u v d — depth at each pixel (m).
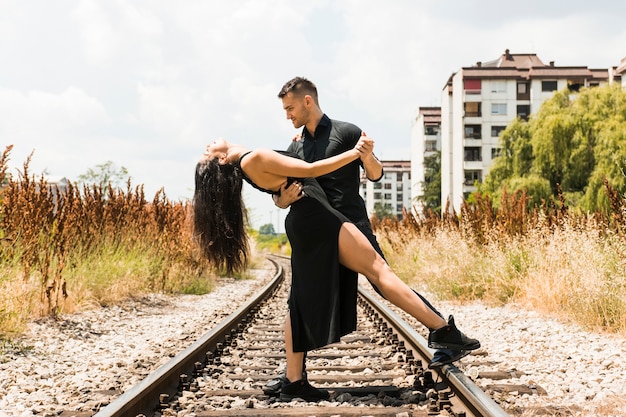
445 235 13.22
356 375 5.14
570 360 5.71
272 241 76.94
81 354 6.36
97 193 11.19
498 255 10.80
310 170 4.16
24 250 8.07
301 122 4.45
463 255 11.51
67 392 4.71
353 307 4.51
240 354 6.34
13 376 5.20
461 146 75.81
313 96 4.43
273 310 10.75
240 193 4.49
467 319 8.65
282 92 4.41
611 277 7.55
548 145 32.59
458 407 3.99
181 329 8.23
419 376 4.72
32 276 8.40
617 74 61.81
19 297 7.29
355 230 4.32
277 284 16.23
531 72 74.81
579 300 7.81
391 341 6.78
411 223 19.02
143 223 13.02
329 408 4.09
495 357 5.91
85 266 9.75
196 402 4.37
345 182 4.45
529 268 10.08
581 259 8.50
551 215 11.50
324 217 4.31
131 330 8.05
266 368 5.63
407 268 14.78
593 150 31.55
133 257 11.62
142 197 13.04
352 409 4.05
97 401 4.32
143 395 4.06
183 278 13.30
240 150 4.45
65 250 8.73
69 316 8.34
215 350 6.34
